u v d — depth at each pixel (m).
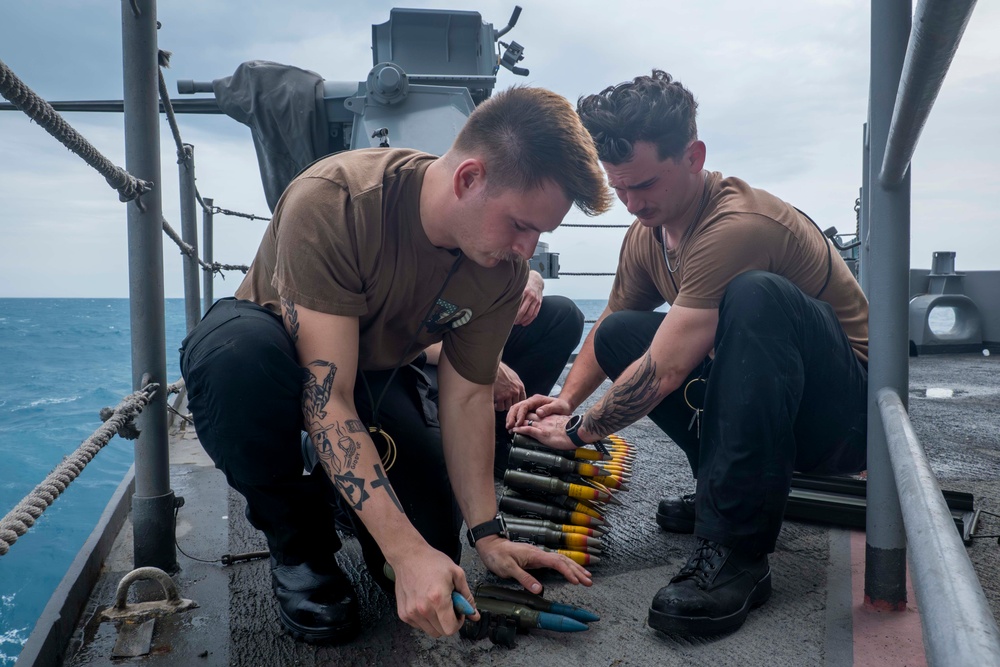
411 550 1.24
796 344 1.54
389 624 1.51
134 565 1.73
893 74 1.35
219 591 1.64
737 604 1.43
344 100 4.02
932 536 0.58
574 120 1.25
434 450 1.66
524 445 2.03
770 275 1.56
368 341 1.54
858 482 2.15
